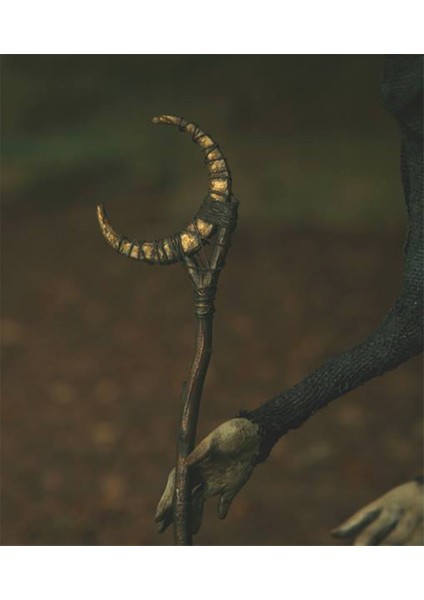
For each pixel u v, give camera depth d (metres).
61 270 10.59
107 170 13.65
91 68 15.58
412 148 2.21
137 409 7.10
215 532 5.37
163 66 15.20
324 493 5.75
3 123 14.95
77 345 8.45
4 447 6.55
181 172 13.34
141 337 8.59
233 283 9.82
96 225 12.22
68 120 15.17
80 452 6.47
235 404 7.18
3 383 7.64
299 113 13.58
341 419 6.59
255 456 2.21
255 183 12.23
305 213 11.73
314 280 9.80
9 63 15.73
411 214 2.23
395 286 9.50
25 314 9.30
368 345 2.24
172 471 2.19
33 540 5.47
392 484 5.85
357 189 11.82
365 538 2.34
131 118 14.64
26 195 13.34
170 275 10.20
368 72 13.52
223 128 13.73
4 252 11.31
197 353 2.13
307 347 8.20
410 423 6.50
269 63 14.12
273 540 5.30
